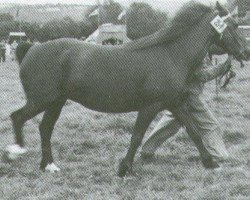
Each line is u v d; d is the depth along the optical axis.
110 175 7.83
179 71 7.61
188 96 8.28
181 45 7.64
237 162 8.70
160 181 7.61
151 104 7.55
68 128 11.41
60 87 7.70
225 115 13.38
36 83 7.71
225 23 7.80
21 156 8.70
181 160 9.02
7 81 23.06
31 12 58.38
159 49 7.60
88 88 7.57
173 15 7.84
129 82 7.50
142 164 8.66
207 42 7.77
